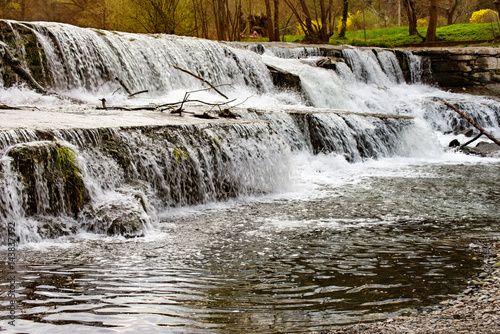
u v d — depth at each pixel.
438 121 24.09
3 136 7.42
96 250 6.45
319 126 15.06
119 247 6.61
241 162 10.76
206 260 6.05
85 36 16.19
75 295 4.78
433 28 38.00
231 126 10.95
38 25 15.28
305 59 23.83
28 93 13.99
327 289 5.04
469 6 58.97
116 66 16.64
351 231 7.55
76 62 15.69
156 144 9.38
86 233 7.28
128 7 30.58
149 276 5.42
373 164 15.35
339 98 21.88
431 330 4.00
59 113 10.95
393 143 17.11
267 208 9.35
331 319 4.28
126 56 17.11
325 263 5.91
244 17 42.69
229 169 10.48
